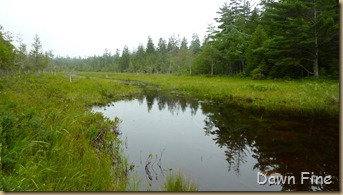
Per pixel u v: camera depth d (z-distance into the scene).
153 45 87.56
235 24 46.25
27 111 5.77
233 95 15.70
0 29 20.06
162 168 5.23
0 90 10.71
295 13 23.91
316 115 9.80
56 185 3.69
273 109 11.43
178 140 7.29
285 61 24.28
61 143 5.11
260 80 26.47
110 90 18.83
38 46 32.94
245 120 9.56
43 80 19.83
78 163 4.37
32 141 4.38
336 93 12.52
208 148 6.57
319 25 20.86
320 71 23.77
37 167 3.76
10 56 17.94
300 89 15.23
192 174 4.96
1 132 4.22
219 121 9.66
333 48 22.98
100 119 8.68
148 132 8.18
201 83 24.78
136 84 29.61
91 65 112.12
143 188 4.29
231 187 4.42
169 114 11.41
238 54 34.50
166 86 25.91
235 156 5.96
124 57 88.50
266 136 7.38
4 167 3.76
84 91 16.09
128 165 5.30
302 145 6.47
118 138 7.16
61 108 8.81
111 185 4.13
